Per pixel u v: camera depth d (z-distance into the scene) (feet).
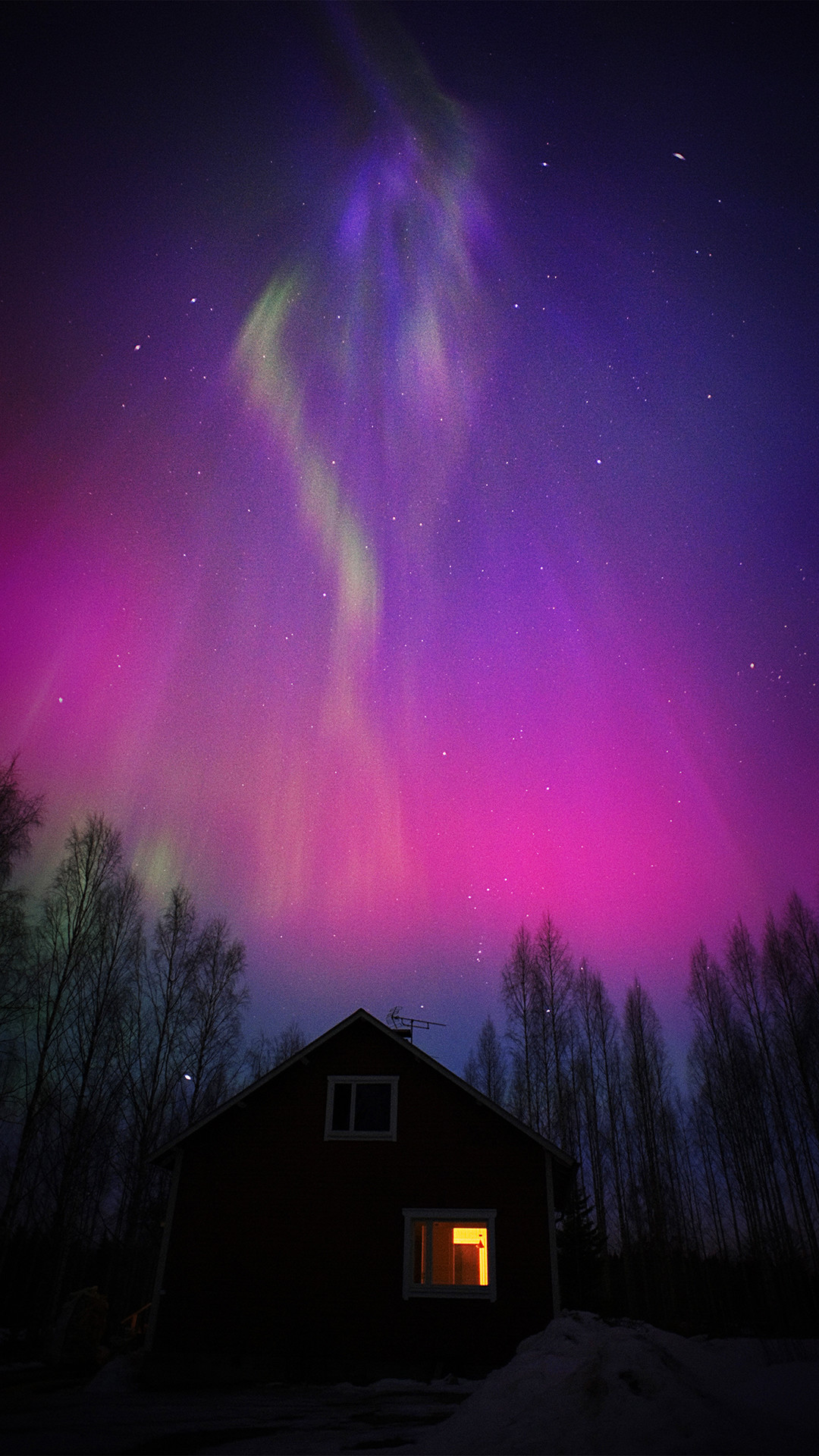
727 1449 18.74
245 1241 60.49
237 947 108.99
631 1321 35.17
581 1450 20.24
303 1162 62.85
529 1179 60.70
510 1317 56.59
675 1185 121.60
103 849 97.66
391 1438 28.81
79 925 91.25
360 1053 67.00
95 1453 27.02
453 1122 63.26
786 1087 111.34
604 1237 109.81
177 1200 62.23
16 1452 27.14
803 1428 19.63
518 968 127.54
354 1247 59.57
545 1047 120.16
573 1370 26.81
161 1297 58.90
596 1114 124.57
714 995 126.41
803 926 114.01
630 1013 130.31
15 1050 83.76
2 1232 72.90
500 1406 25.71
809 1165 107.76
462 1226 63.10
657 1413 21.44
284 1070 66.44
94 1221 95.45
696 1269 127.85
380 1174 61.87
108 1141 90.84
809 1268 99.91
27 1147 76.28
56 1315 75.56
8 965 82.69
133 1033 99.14
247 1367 55.67
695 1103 133.28
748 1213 111.65
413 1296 57.72
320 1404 43.19
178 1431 32.17
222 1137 64.44
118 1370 53.01
